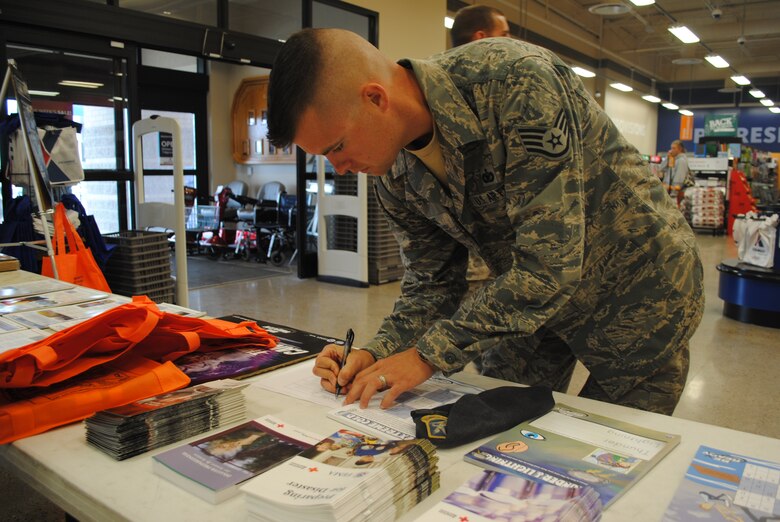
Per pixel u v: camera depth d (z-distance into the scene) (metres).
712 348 4.13
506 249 1.21
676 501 0.69
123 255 3.36
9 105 3.78
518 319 0.97
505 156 1.02
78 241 2.82
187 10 4.75
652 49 14.69
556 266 0.94
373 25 6.27
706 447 0.84
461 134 1.01
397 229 1.29
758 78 17.64
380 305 5.08
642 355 1.22
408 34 6.70
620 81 15.30
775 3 11.84
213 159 9.37
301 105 0.92
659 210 1.18
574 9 11.92
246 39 5.21
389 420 0.95
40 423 0.92
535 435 0.88
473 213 1.15
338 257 6.08
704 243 9.97
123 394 0.99
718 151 12.58
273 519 0.63
